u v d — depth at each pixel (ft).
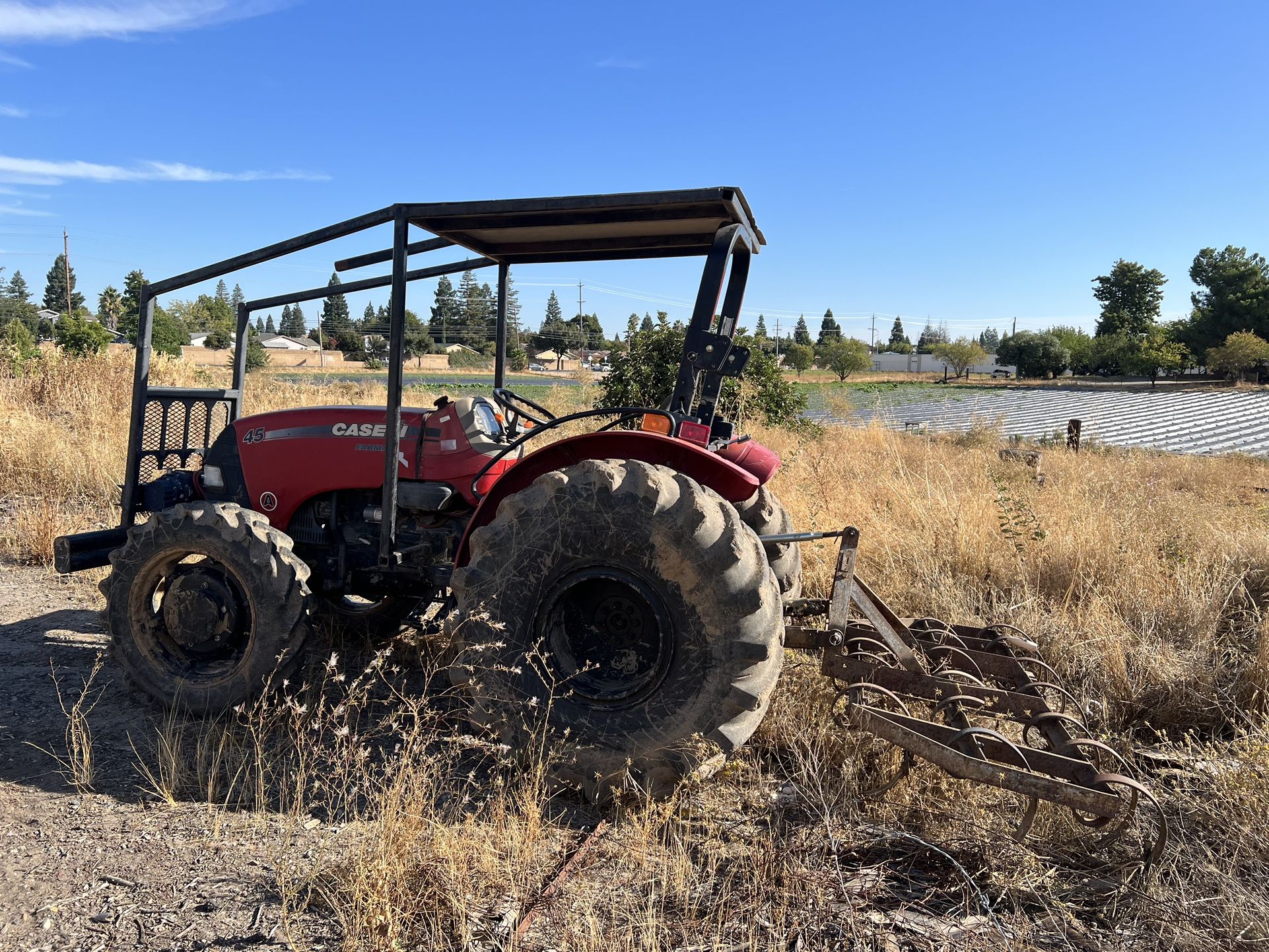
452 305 236.43
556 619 10.23
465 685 10.32
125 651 12.37
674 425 10.75
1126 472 33.83
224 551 11.76
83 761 10.62
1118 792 8.83
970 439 49.98
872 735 10.03
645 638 10.12
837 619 10.50
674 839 9.05
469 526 11.18
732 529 9.55
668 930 7.64
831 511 19.47
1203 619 14.84
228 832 9.11
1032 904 8.29
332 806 9.64
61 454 26.32
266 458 13.60
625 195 10.46
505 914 7.84
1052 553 17.49
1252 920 7.57
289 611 11.59
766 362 41.24
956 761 9.11
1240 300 214.48
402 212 11.54
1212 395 130.93
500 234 12.99
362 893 7.68
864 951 7.43
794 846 8.89
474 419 12.66
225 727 11.61
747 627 9.43
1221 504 29.07
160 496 14.10
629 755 9.71
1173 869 8.48
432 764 9.96
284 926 7.50
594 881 8.39
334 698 12.35
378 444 13.01
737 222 10.84
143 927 7.52
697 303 10.78
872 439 40.22
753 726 9.61
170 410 14.61
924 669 10.46
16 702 12.37
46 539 19.62
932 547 17.95
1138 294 286.46
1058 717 9.76
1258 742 10.23
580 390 53.31
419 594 13.20
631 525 9.62
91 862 8.50
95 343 61.00
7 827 9.13
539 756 9.82
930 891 8.29
